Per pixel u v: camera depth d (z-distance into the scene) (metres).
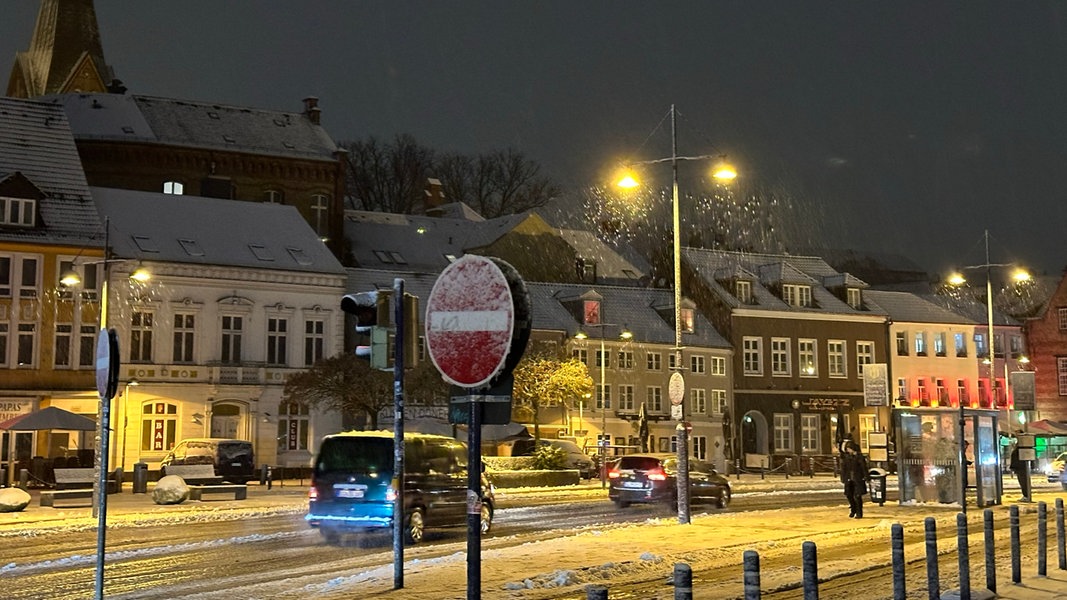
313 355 62.19
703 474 37.34
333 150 77.25
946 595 15.61
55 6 103.06
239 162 73.56
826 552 22.45
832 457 76.81
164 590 17.23
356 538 25.52
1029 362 90.06
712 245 94.75
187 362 58.53
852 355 83.19
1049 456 75.44
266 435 60.19
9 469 49.56
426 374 55.22
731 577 18.42
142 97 74.81
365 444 24.53
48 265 56.19
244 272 60.44
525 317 9.69
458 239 84.00
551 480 52.84
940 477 34.38
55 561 21.28
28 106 62.03
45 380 55.38
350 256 77.38
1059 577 18.30
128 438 56.44
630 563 19.27
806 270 88.25
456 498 25.97
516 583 16.72
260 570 19.75
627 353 73.94
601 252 91.25
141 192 63.25
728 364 78.50
